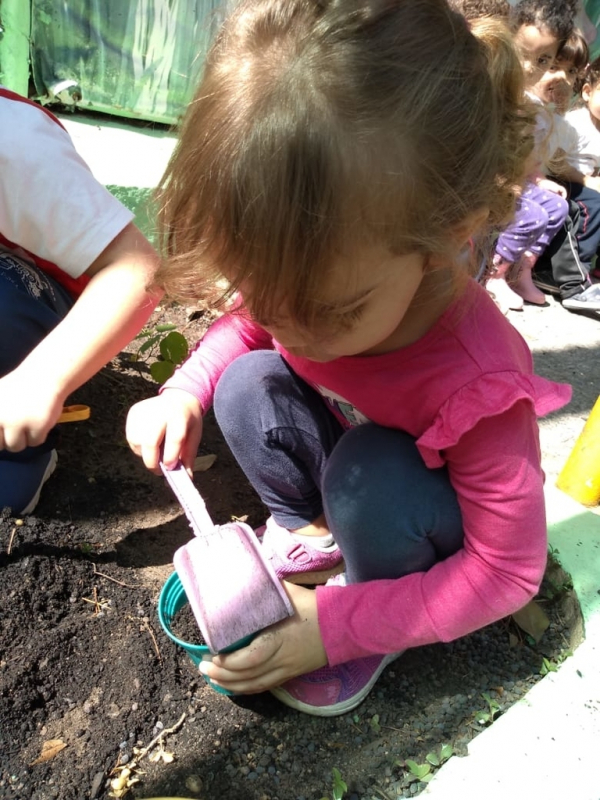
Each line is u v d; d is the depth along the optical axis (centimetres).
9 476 113
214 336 124
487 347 84
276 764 94
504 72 78
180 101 209
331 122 64
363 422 104
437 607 88
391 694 104
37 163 105
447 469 94
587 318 261
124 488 133
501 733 95
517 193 87
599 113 269
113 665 101
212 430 156
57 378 105
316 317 70
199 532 94
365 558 99
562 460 166
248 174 64
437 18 70
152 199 81
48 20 191
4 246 120
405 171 66
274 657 88
